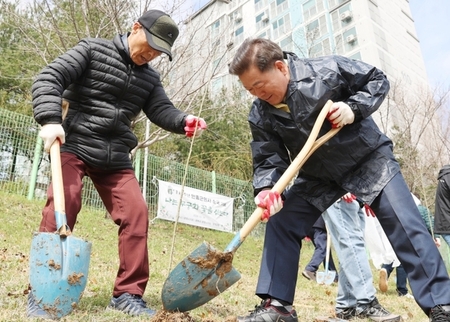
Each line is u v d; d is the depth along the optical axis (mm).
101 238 6770
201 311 2684
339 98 2252
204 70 8547
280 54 2191
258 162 2465
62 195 2250
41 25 8812
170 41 2686
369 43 24797
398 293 5379
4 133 8500
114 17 7996
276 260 2291
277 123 2320
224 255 2148
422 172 13797
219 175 11344
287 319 2207
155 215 9656
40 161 8922
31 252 2146
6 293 2555
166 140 13320
